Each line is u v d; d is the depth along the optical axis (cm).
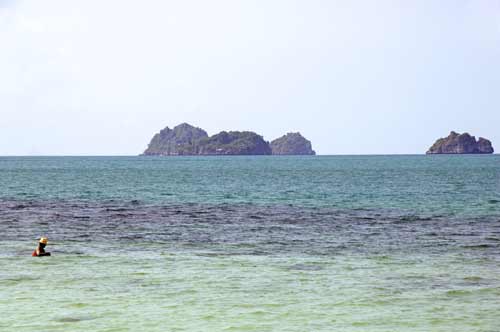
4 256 3766
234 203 8075
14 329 2244
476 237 4734
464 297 2738
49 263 3538
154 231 5106
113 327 2275
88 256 3788
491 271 3347
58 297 2712
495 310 2527
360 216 6384
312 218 6175
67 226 5428
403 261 3653
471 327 2297
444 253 3959
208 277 3159
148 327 2280
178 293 2802
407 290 2873
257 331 2242
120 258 3719
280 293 2808
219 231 5112
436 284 3006
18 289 2861
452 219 6084
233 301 2659
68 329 2245
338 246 4266
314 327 2292
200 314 2456
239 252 3984
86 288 2891
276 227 5403
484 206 7544
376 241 4522
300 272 3303
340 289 2891
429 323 2347
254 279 3117
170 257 3766
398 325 2322
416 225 5566
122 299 2684
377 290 2872
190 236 4784
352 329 2269
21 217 6141
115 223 5688
